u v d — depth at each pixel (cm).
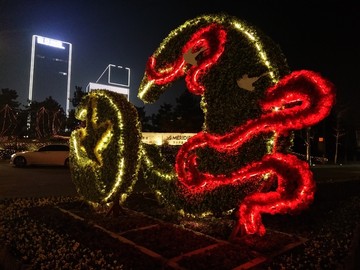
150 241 545
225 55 550
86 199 750
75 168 785
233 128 534
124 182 665
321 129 4428
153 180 643
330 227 646
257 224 506
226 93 546
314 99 451
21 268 452
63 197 950
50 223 651
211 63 555
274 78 524
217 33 546
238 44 544
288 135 521
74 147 785
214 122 550
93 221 670
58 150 2005
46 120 4444
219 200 557
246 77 536
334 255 486
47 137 3831
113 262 460
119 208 717
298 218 715
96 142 701
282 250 512
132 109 686
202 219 679
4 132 4000
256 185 546
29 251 502
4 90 4406
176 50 604
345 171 2605
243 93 537
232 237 547
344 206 873
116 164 663
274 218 713
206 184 557
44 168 1925
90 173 729
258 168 506
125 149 657
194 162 561
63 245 524
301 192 467
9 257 493
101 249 511
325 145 4372
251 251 501
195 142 556
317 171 2572
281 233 598
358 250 553
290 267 444
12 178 1456
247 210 509
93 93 730
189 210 587
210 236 576
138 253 495
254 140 527
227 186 551
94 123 713
